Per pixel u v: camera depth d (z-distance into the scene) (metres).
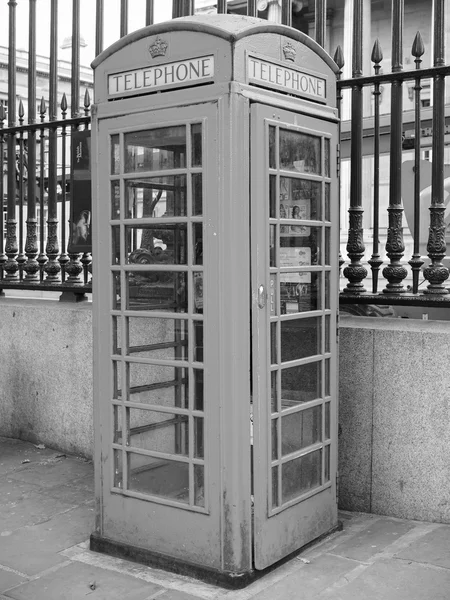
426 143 6.73
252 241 3.33
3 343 5.89
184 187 3.42
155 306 3.57
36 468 5.25
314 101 3.74
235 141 3.25
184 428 3.51
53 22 5.73
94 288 3.78
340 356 4.26
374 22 16.25
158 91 3.50
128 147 3.62
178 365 3.48
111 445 3.76
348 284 4.56
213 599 3.27
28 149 6.05
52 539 4.02
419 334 4.02
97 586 3.43
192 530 3.47
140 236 3.60
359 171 4.52
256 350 3.36
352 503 4.28
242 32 3.26
